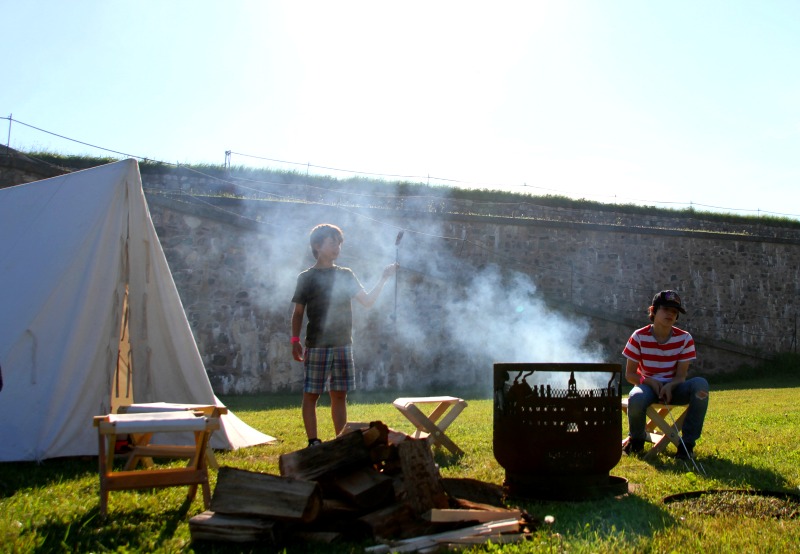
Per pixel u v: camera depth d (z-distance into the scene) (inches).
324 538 129.6
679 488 179.0
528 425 166.7
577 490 165.6
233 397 536.7
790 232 919.0
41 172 639.8
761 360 780.0
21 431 211.9
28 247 247.4
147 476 147.2
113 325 239.0
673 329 247.1
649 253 763.4
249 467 203.3
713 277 786.8
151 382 248.5
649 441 251.4
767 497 166.9
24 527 135.6
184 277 568.4
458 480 155.9
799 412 376.8
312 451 146.8
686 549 123.6
